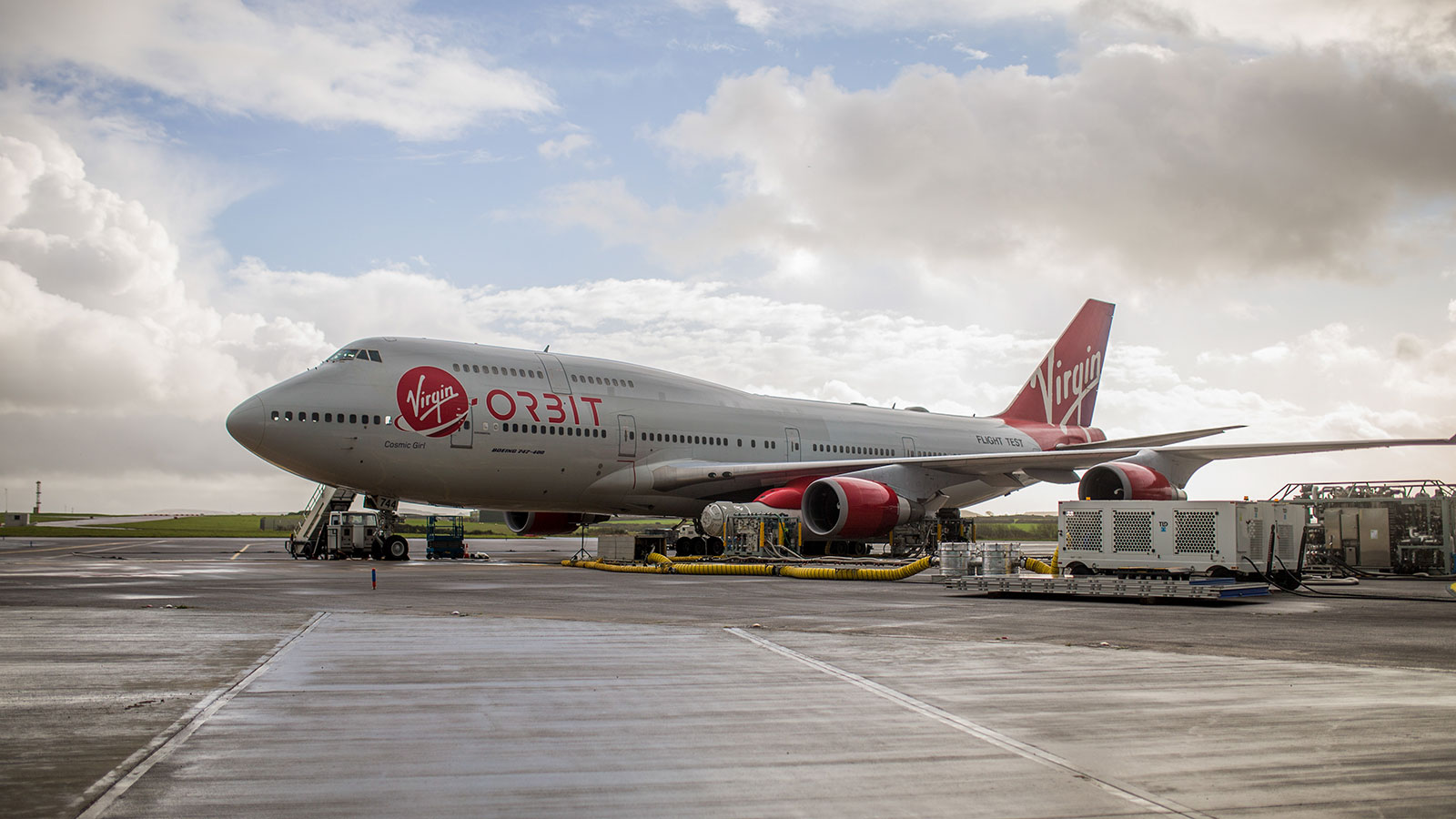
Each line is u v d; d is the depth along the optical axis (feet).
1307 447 86.79
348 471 86.33
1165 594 56.70
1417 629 43.78
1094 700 26.45
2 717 23.47
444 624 42.96
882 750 21.08
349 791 17.97
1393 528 91.04
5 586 62.64
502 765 19.79
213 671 30.09
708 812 17.01
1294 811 17.01
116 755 20.10
